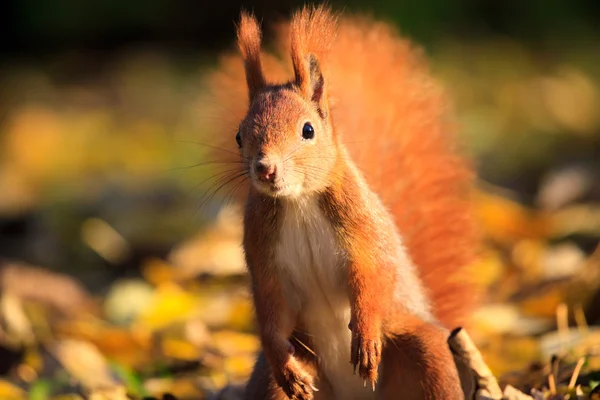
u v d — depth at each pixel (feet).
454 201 32.09
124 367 31.58
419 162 32.53
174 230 51.06
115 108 83.35
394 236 26.35
